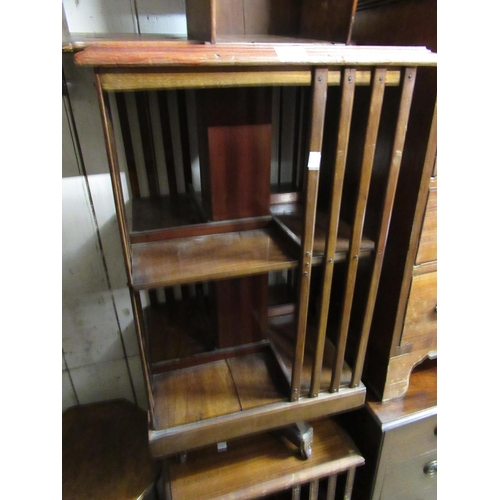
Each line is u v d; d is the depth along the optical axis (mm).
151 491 977
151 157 967
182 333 994
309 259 694
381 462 981
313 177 627
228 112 707
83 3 834
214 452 954
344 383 887
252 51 535
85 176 939
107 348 1161
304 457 934
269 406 813
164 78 515
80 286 1055
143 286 628
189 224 805
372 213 849
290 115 1053
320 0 748
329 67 570
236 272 677
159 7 882
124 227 585
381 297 917
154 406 805
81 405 1197
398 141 659
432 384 1062
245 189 791
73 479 974
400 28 761
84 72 842
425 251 813
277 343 1006
